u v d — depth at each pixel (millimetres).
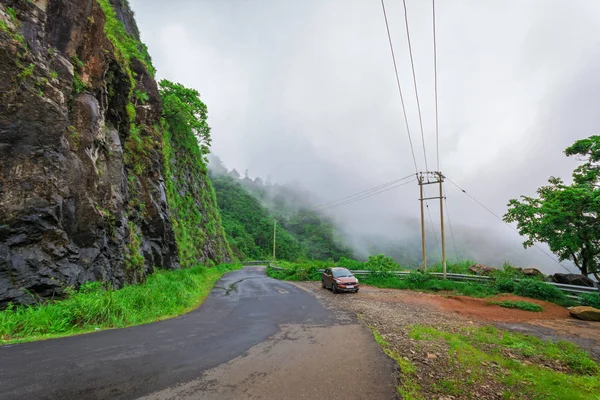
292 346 6453
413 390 4395
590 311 10203
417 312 10945
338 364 5359
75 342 6266
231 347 6266
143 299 10062
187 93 37312
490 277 16562
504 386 4688
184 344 6379
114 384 4207
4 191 8406
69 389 3984
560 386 4699
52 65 10430
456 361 5691
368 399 4035
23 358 5145
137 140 19750
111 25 19469
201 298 14297
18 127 8828
